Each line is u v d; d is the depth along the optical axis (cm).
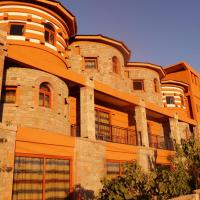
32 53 1483
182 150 1584
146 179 1063
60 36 1698
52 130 1346
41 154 1179
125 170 1078
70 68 1950
